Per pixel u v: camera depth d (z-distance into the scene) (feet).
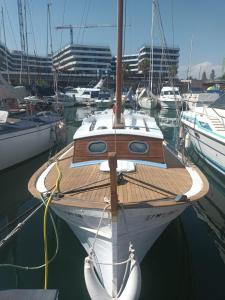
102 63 259.39
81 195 17.30
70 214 17.61
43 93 98.22
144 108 122.52
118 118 23.15
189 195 17.65
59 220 25.52
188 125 44.86
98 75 238.89
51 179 20.42
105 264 16.16
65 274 19.26
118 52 21.33
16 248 22.04
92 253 16.80
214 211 28.99
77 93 150.92
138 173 19.86
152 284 18.26
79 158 21.86
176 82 126.62
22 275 19.31
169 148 28.09
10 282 18.71
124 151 21.80
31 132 40.63
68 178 19.80
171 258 20.66
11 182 35.53
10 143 36.37
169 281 18.53
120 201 16.24
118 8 20.65
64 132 50.93
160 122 87.86
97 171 20.17
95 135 22.27
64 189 18.29
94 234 17.01
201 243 22.90
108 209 15.57
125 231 16.11
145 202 16.29
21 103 50.42
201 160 42.47
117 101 22.66
